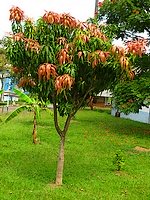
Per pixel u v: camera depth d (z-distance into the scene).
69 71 6.67
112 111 27.39
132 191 7.71
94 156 10.97
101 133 16.02
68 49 6.79
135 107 16.62
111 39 7.63
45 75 6.48
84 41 6.70
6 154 10.45
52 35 6.98
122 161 9.47
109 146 12.93
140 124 21.16
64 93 6.91
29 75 7.44
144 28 17.86
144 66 17.75
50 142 12.91
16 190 7.22
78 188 7.62
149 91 15.91
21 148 11.47
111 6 17.97
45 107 12.80
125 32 18.31
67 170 9.08
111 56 6.92
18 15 7.20
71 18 6.93
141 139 15.12
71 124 18.59
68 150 11.63
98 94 8.65
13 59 7.27
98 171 9.17
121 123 20.77
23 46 6.98
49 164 9.55
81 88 7.33
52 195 7.02
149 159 11.18
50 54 6.77
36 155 10.56
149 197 7.38
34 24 7.27
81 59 6.77
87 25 7.05
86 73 7.15
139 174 9.16
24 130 15.24
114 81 7.46
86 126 18.11
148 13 16.88
